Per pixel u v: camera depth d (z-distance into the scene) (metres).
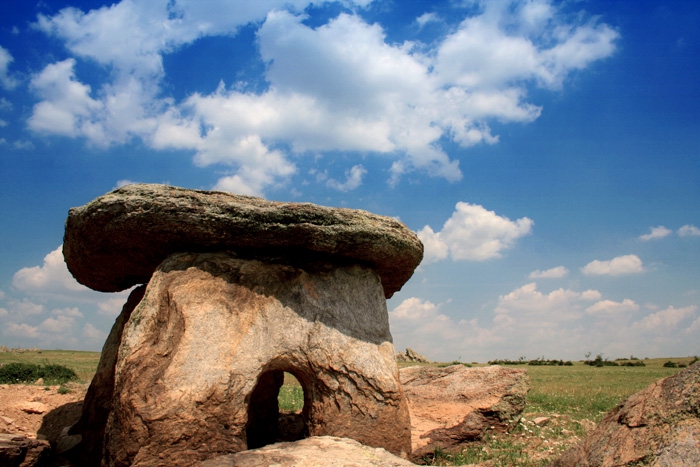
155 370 7.43
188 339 7.66
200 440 7.18
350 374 8.32
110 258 9.23
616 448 5.37
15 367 14.73
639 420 5.41
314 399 8.32
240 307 8.22
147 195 7.98
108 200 8.01
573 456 5.82
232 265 8.55
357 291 9.12
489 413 10.88
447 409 11.20
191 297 8.03
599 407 14.05
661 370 35.66
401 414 8.44
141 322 7.97
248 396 7.73
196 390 7.32
